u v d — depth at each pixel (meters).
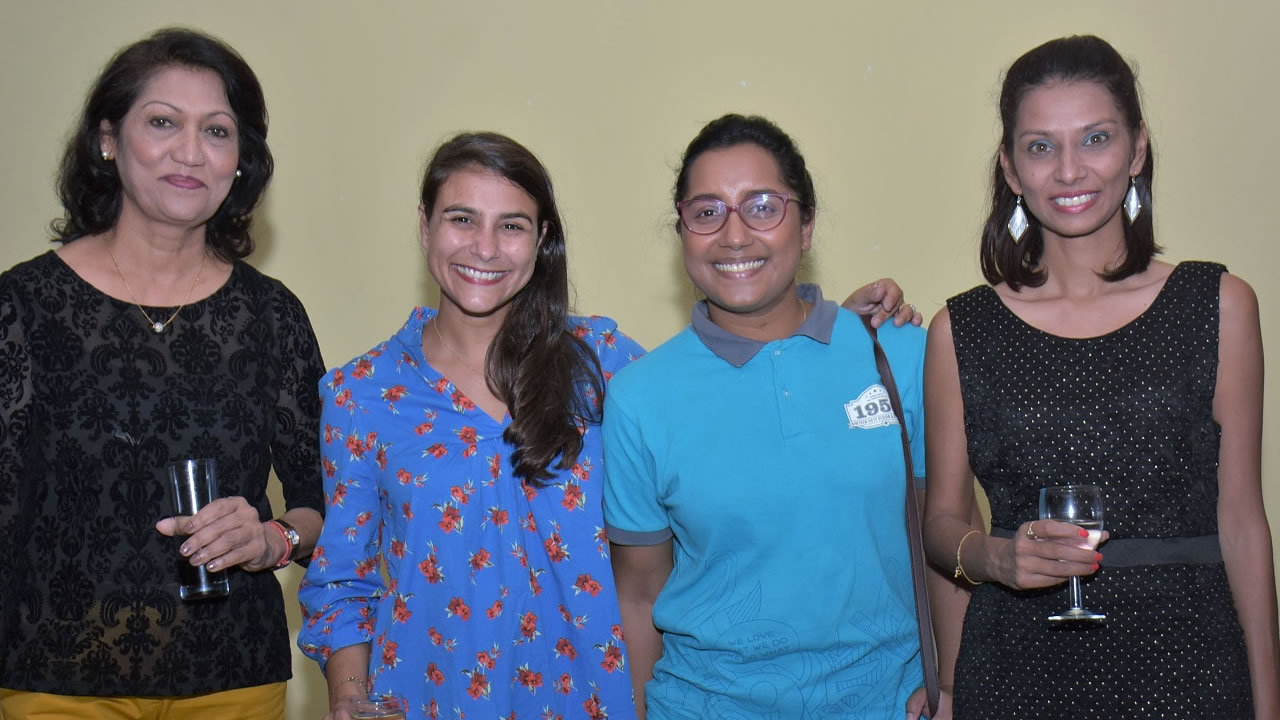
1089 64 2.08
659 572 2.35
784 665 2.12
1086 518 1.94
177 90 2.29
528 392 2.28
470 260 2.27
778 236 2.17
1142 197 2.13
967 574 2.11
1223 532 2.07
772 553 2.12
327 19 3.66
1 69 3.68
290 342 2.50
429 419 2.30
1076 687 2.06
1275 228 3.42
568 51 3.62
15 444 2.22
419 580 2.25
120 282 2.35
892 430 2.18
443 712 2.22
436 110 3.64
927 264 3.53
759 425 2.16
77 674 2.23
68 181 2.38
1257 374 2.05
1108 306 2.13
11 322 2.24
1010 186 2.19
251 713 2.39
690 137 3.59
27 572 2.23
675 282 3.60
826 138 3.56
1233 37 3.41
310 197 3.68
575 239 3.64
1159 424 2.04
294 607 3.83
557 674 2.26
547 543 2.28
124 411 2.28
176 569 2.29
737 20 3.57
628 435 2.23
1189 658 2.00
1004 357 2.16
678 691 2.20
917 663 2.21
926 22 3.51
